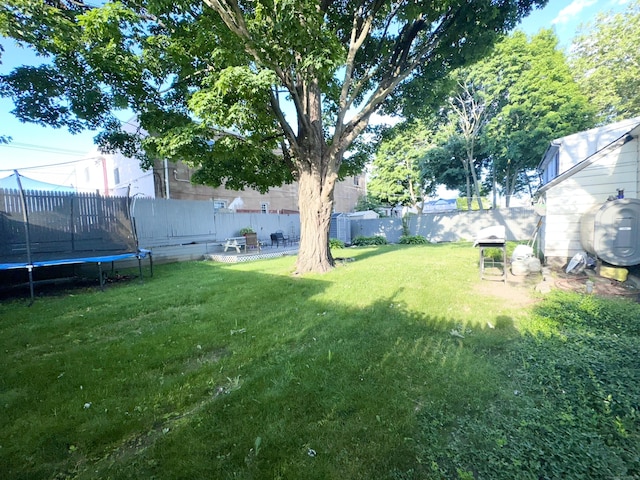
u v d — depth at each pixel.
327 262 7.47
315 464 1.61
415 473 1.55
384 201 24.06
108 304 4.92
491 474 1.53
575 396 2.11
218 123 5.38
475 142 18.89
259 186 8.88
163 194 13.62
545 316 3.72
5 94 6.03
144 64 5.98
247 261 10.11
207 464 1.62
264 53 5.18
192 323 3.91
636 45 14.24
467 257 9.20
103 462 1.69
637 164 5.84
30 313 4.48
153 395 2.30
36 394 2.34
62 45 5.25
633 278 5.19
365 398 2.16
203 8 5.53
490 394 2.18
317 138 7.18
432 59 7.71
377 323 3.67
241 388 2.34
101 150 7.77
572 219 6.52
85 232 7.49
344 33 7.62
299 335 3.41
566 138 9.60
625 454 1.61
